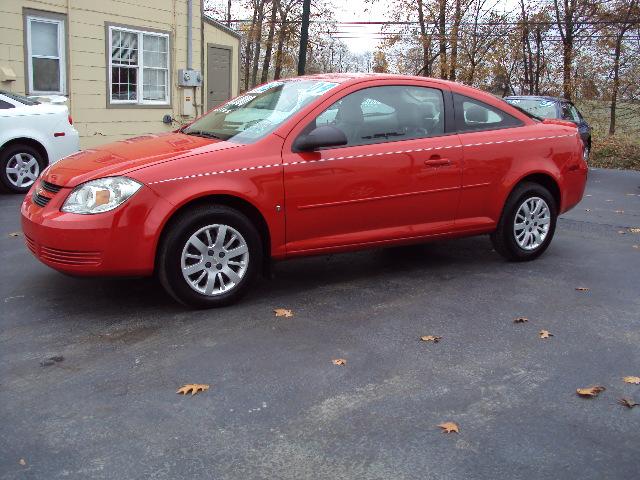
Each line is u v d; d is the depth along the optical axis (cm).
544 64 2633
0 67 1251
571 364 400
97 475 279
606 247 709
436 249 679
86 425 317
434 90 569
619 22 2278
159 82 1606
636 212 962
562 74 2569
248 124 527
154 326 444
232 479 279
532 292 539
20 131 918
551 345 429
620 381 379
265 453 298
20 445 299
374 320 466
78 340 418
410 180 540
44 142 943
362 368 388
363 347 418
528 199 616
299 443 306
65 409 332
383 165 526
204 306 474
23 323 444
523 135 605
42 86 1334
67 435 308
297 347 415
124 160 470
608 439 316
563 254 671
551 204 630
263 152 484
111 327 440
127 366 382
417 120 555
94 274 445
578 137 651
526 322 469
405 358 404
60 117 962
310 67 3406
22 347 405
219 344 417
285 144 492
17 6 1260
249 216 489
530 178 621
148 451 297
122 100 1506
